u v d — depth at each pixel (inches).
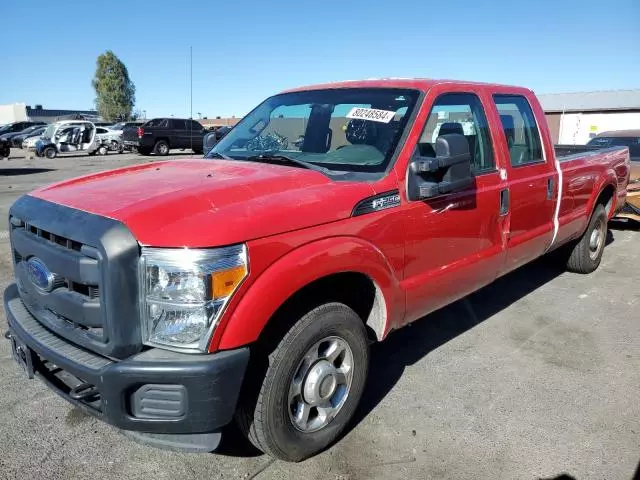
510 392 148.7
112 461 118.3
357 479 113.8
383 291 126.2
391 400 144.1
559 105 1494.8
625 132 422.6
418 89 146.9
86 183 123.1
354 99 151.5
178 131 1149.7
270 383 106.4
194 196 105.1
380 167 130.7
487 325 194.5
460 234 148.8
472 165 156.7
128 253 94.5
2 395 142.6
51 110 3292.3
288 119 160.6
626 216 340.8
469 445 125.5
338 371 119.8
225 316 96.1
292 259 104.0
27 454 119.6
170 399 96.0
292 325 109.3
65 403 139.9
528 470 117.2
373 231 121.8
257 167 130.6
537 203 184.7
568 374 159.0
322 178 123.6
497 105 171.3
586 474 116.0
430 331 189.0
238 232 97.4
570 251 248.5
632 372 160.6
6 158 1042.7
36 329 113.6
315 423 118.3
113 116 2989.7
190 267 93.4
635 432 131.0
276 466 117.6
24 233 115.0
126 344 96.3
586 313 207.0
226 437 128.3
